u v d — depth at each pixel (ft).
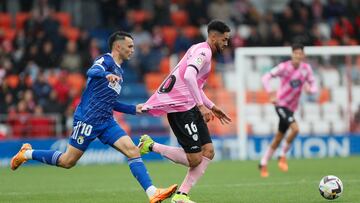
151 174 167.63
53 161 102.78
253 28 261.65
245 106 223.10
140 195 118.32
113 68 98.58
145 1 294.05
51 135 214.48
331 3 290.15
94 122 97.76
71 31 267.80
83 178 157.89
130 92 249.34
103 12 272.10
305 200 107.76
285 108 163.43
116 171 178.60
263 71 224.74
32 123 212.43
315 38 266.57
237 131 230.48
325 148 227.40
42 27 242.78
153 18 268.21
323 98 227.40
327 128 228.43
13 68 233.76
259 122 226.17
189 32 272.31
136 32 260.62
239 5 289.53
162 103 100.58
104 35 271.28
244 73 223.10
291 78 161.99
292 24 269.44
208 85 246.88
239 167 186.09
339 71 227.40
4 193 123.65
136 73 254.68
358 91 228.84
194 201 108.37
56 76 234.99
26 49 236.84
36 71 233.14
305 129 226.38
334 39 275.59
